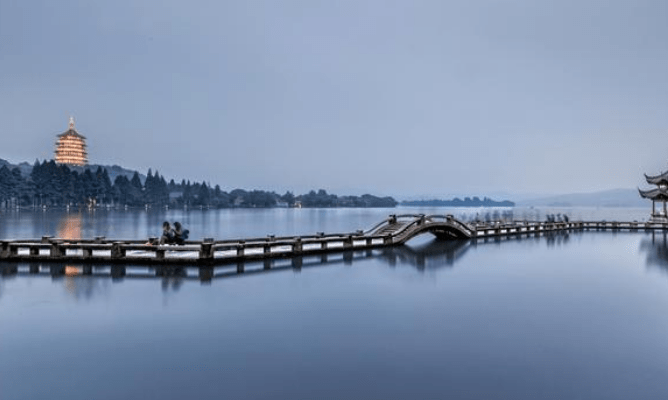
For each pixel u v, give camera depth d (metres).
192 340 12.04
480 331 13.02
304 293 17.86
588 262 27.47
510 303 16.50
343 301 16.62
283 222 115.31
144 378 9.58
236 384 9.31
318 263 25.75
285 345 11.70
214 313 14.75
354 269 23.81
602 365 10.42
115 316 14.25
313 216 172.25
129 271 21.89
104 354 10.96
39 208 197.88
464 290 18.80
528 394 8.91
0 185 173.88
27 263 23.84
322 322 13.82
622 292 18.56
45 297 16.58
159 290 17.88
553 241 42.16
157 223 105.94
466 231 44.78
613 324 13.80
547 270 24.22
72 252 25.94
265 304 16.03
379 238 35.31
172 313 14.66
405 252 31.94
